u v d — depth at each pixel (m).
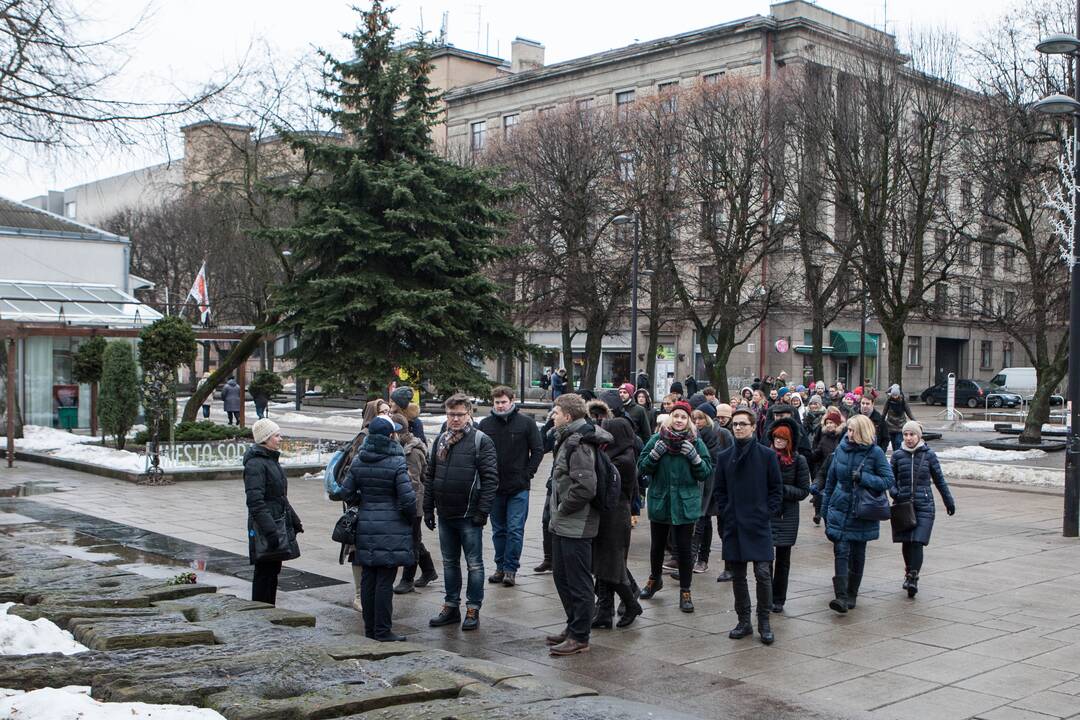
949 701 6.71
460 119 64.88
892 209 30.83
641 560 11.99
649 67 55.00
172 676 5.55
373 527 7.88
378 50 21.42
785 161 36.00
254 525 8.19
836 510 9.37
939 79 30.81
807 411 17.73
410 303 20.66
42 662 5.82
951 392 39.62
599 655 7.82
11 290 29.78
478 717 5.12
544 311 39.78
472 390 21.44
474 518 8.62
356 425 38.72
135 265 60.16
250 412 47.62
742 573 8.42
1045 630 8.67
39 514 14.82
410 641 8.19
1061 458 25.47
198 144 22.75
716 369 38.94
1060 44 14.62
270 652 6.19
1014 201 27.61
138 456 21.14
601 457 8.00
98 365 27.62
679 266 42.47
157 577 10.28
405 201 21.06
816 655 7.86
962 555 12.48
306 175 25.16
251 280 47.72
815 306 38.25
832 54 42.47
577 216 39.28
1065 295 26.64
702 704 6.62
